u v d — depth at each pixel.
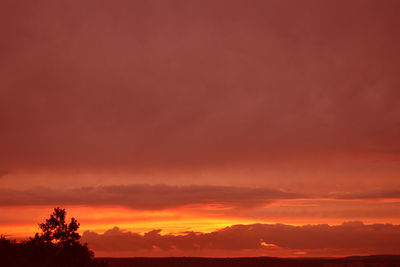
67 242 36.84
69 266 35.31
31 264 33.31
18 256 34.19
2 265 31.64
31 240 36.28
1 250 33.34
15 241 36.31
